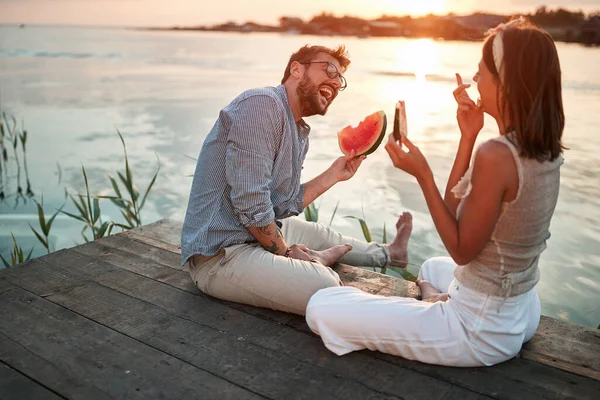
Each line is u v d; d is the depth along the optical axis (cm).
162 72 1923
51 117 1101
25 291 288
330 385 211
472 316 206
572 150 724
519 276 198
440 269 278
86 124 1031
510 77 174
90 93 1405
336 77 266
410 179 698
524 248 194
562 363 223
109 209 619
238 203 257
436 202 196
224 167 266
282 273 257
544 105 173
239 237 270
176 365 224
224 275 268
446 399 202
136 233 366
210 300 278
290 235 330
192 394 207
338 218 579
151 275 306
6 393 207
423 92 1309
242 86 1545
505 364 222
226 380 215
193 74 1862
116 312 266
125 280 300
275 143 261
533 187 182
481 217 185
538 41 171
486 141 184
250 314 264
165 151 835
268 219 260
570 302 404
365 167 752
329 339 227
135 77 1761
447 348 211
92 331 250
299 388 209
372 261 344
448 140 836
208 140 273
